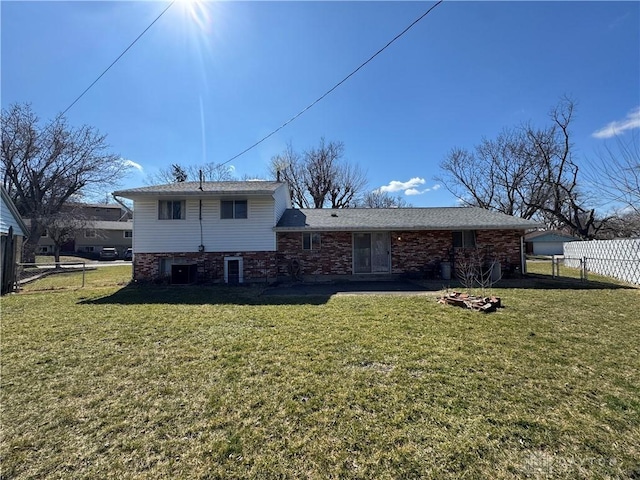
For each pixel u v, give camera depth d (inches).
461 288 409.1
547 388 129.7
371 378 139.6
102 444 96.3
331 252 525.3
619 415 109.9
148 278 494.6
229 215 504.7
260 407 116.6
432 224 505.4
